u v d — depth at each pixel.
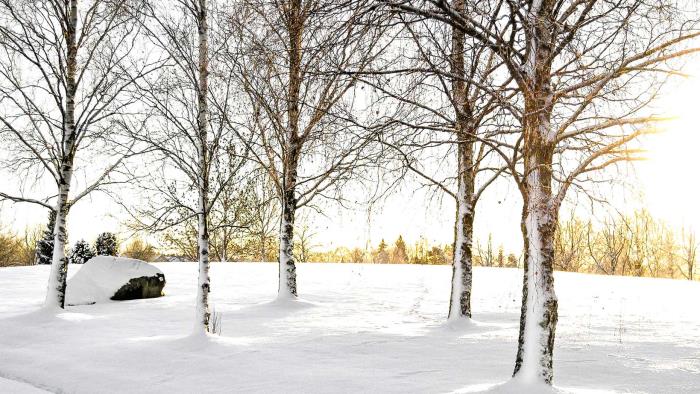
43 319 13.02
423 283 21.89
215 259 40.28
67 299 16.30
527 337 7.17
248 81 13.84
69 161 14.55
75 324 12.62
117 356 9.36
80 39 14.77
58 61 14.48
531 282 7.20
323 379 7.89
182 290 20.09
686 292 19.44
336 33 6.52
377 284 21.48
